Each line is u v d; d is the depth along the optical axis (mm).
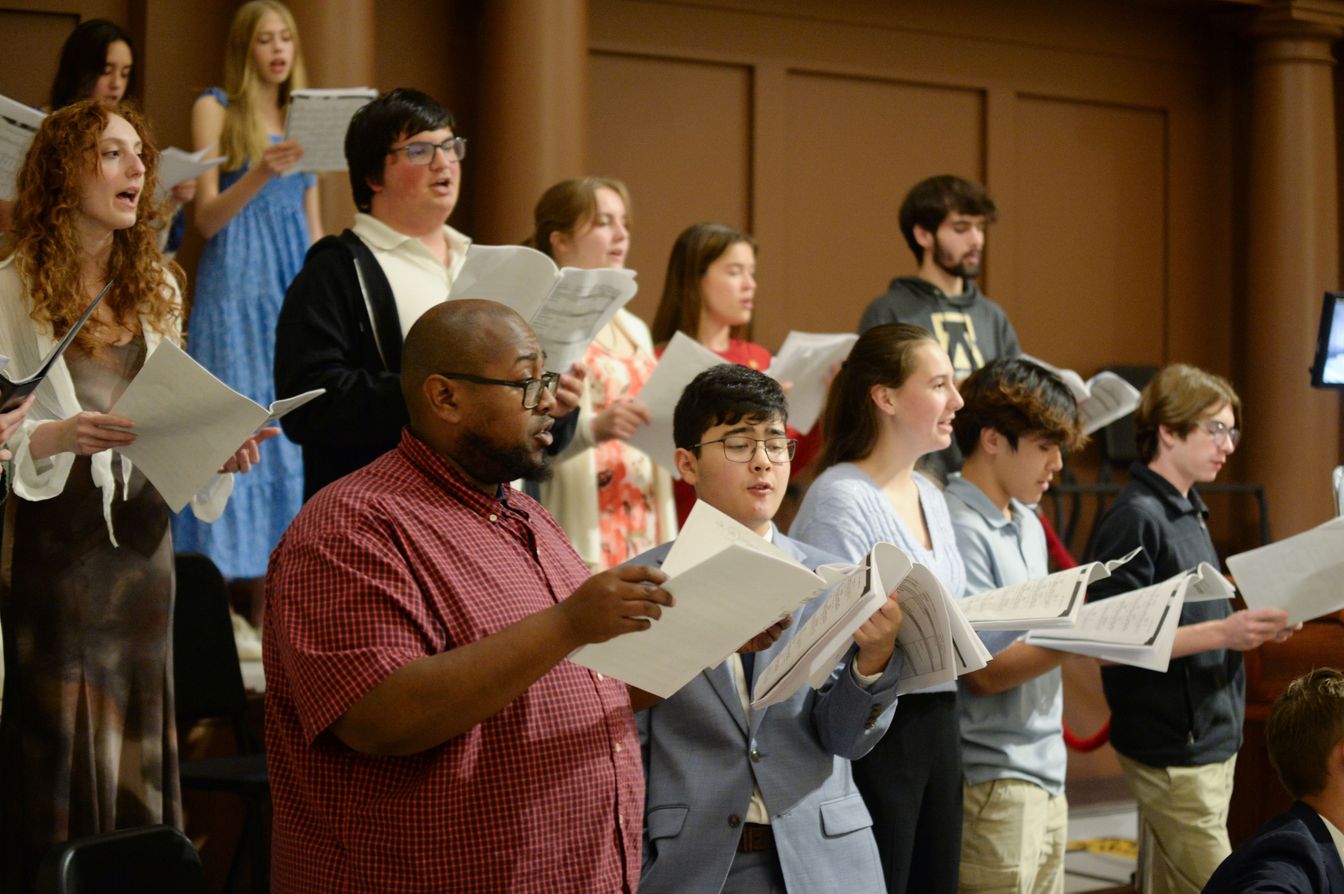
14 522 2803
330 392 3039
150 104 4887
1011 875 3172
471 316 2117
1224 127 7223
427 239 3352
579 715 2088
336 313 3139
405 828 1944
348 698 1871
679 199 6082
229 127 4438
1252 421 6973
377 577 1946
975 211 4664
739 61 6164
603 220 3955
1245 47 7195
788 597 1910
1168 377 3787
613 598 1839
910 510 3145
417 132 3250
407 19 5570
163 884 2299
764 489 2637
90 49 4020
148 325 2928
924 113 6562
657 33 6031
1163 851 3670
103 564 2848
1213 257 7219
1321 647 4121
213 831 3646
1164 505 3703
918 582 2430
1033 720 3234
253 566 4137
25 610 2791
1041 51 6801
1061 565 3910
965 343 4668
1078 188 6914
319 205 4816
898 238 6480
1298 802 2561
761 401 2633
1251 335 7008
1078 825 5066
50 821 2771
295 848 2037
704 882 2494
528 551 2166
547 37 5324
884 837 2883
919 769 2910
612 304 3043
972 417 3354
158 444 2570
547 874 1996
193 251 4914
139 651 2891
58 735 2783
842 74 6363
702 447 2652
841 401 3211
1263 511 6582
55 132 2807
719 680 2586
